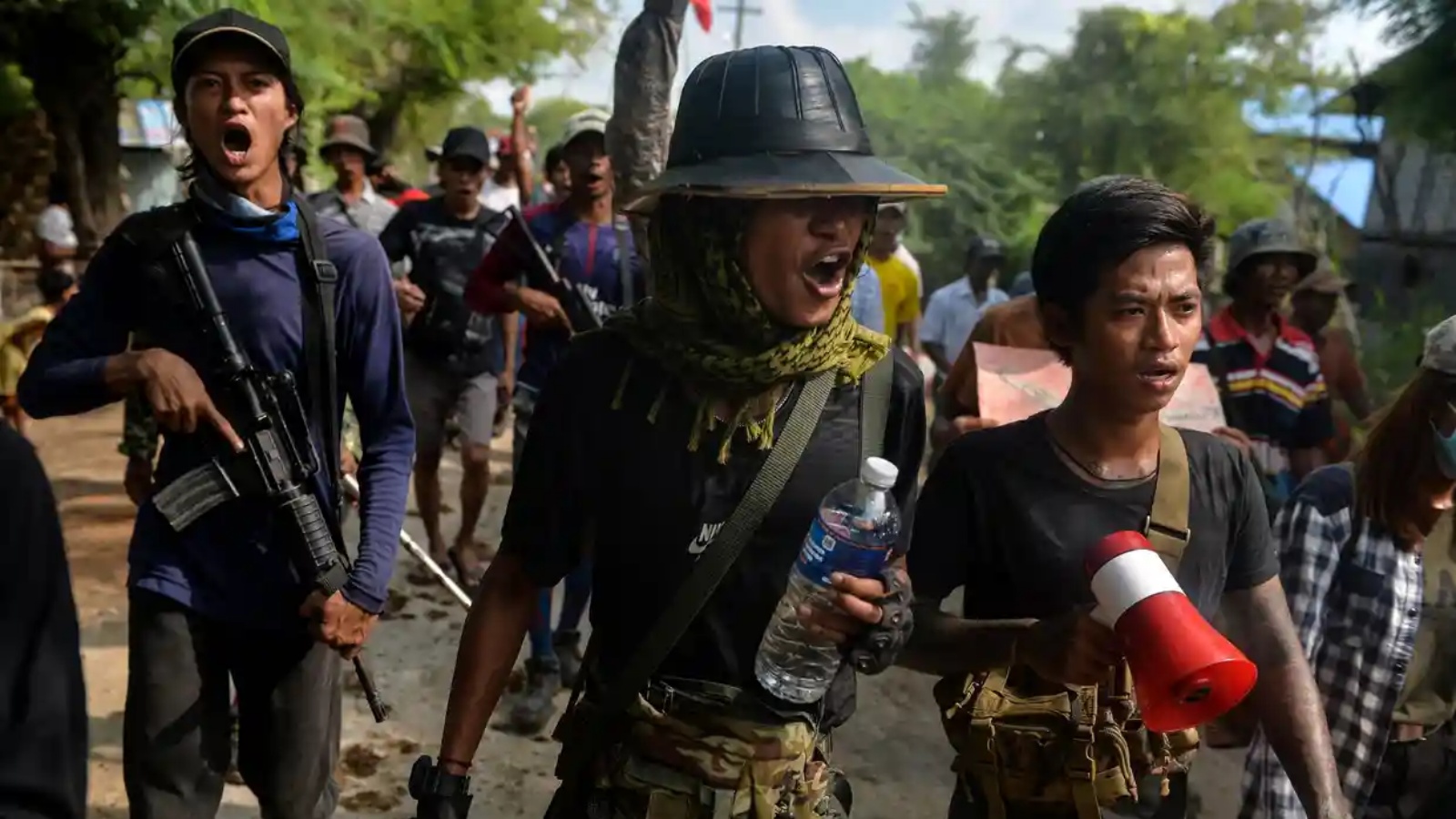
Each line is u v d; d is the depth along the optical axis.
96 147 15.74
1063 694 1.96
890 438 1.87
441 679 4.70
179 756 2.50
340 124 7.20
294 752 2.68
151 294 2.55
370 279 2.66
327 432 2.64
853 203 1.71
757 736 1.77
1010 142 29.70
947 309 8.28
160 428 2.64
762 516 1.74
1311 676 2.08
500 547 1.95
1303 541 2.47
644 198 1.77
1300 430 4.42
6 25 13.62
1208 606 2.01
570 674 4.60
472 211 5.60
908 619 1.73
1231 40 28.45
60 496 7.41
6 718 1.23
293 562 2.55
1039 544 2.00
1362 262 19.50
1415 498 2.39
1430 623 2.48
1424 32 12.82
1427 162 18.28
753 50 1.77
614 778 1.81
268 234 2.55
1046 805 1.99
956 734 2.03
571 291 4.40
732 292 1.71
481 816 3.65
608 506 1.81
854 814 3.89
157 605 2.51
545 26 17.75
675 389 1.79
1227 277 4.48
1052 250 1.97
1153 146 28.16
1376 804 2.56
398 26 15.85
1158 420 2.07
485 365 5.61
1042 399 3.81
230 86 2.49
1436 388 2.33
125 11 11.48
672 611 1.76
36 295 15.69
